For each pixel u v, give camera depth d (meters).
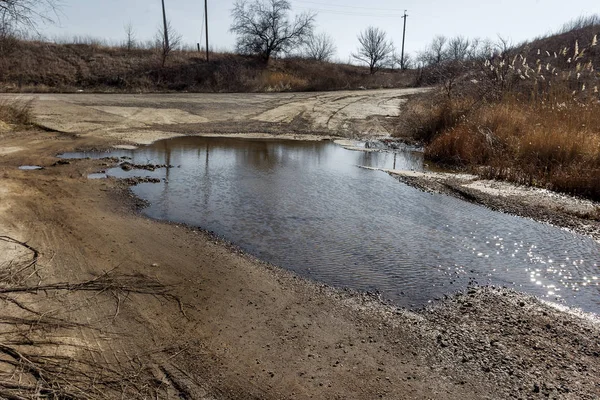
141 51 38.03
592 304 4.25
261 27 43.25
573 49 21.48
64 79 30.80
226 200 7.31
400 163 11.27
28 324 3.41
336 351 3.35
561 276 4.86
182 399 2.77
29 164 8.92
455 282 4.64
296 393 2.88
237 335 3.49
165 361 3.12
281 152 11.99
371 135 15.60
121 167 9.22
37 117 14.59
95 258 4.73
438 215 6.91
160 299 3.97
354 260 5.11
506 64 16.70
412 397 2.88
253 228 6.05
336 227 6.21
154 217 6.31
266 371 3.08
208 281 4.39
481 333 3.67
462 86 18.34
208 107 20.06
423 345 3.47
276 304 4.02
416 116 16.41
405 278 4.69
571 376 3.13
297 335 3.54
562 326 3.81
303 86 34.16
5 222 5.58
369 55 56.25
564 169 9.02
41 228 5.48
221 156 11.02
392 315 3.93
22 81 29.19
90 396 2.71
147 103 20.11
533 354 3.39
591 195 8.22
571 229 6.44
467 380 3.07
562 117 11.31
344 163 10.90
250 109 20.19
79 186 7.58
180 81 33.06
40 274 4.25
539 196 8.10
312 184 8.62
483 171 9.81
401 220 6.62
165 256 4.94
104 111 17.02
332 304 4.08
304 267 4.88
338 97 27.05
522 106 13.09
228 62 39.59
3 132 12.03
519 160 10.05
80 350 3.16
